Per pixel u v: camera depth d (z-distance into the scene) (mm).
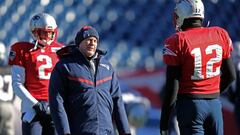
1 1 45719
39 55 20078
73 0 45438
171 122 29141
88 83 17484
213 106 17875
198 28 17984
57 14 44750
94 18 44781
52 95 17453
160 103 34469
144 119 29953
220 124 18031
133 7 45531
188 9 17938
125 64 41000
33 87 20000
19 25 44438
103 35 43844
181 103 17922
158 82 34938
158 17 44750
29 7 45250
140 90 35062
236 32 44000
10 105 28172
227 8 44812
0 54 27266
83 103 17422
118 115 17906
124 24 44562
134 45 42938
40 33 20109
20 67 19922
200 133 17797
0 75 26359
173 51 17641
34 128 19812
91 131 17344
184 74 17797
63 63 17562
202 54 17719
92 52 17531
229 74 18297
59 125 17172
